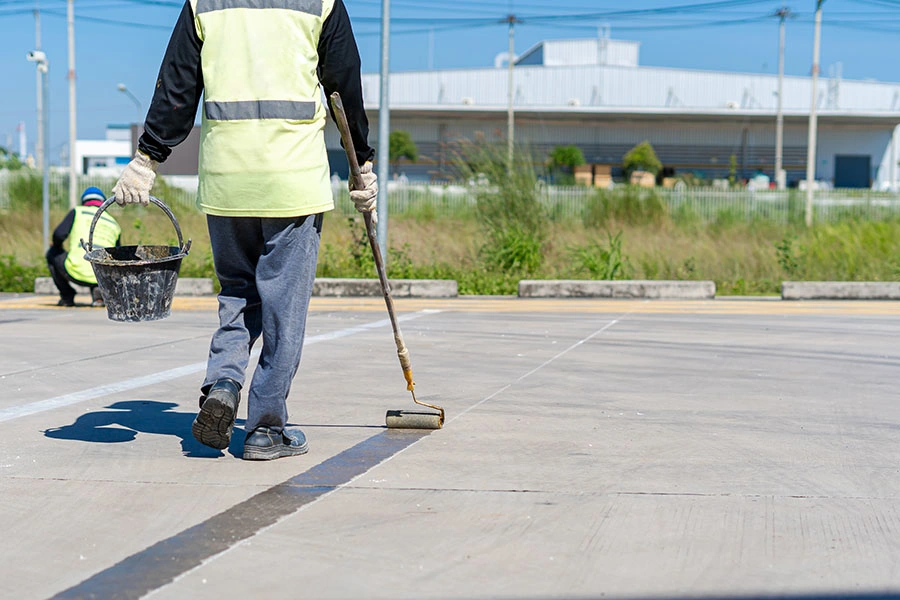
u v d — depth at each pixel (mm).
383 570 3180
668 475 4340
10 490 4082
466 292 15312
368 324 10539
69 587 3047
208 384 4465
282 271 4492
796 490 4125
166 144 4484
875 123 87875
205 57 4426
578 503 3900
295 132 4410
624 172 77688
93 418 5566
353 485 4141
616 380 6930
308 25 4414
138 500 3934
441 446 4844
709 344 8891
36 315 11500
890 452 4832
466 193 22547
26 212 27219
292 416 5598
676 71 85625
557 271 17547
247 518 3697
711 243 19922
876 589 3037
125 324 10469
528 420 5508
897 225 20469
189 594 2984
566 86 85562
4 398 6180
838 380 6969
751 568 3215
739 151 87875
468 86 85438
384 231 15898
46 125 19688
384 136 15852
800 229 24297
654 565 3236
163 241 19516
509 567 3209
